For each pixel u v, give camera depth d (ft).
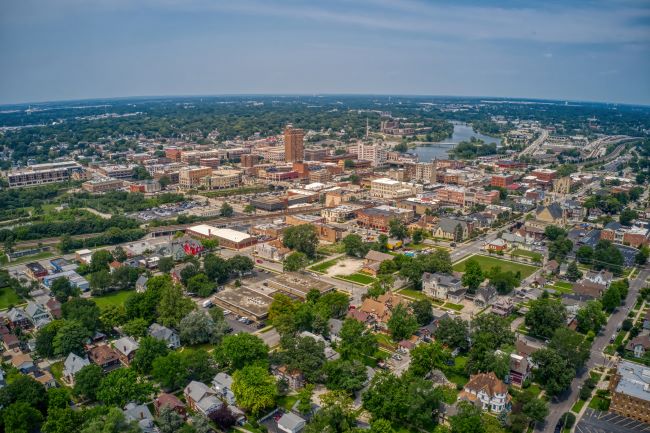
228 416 632.79
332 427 607.37
